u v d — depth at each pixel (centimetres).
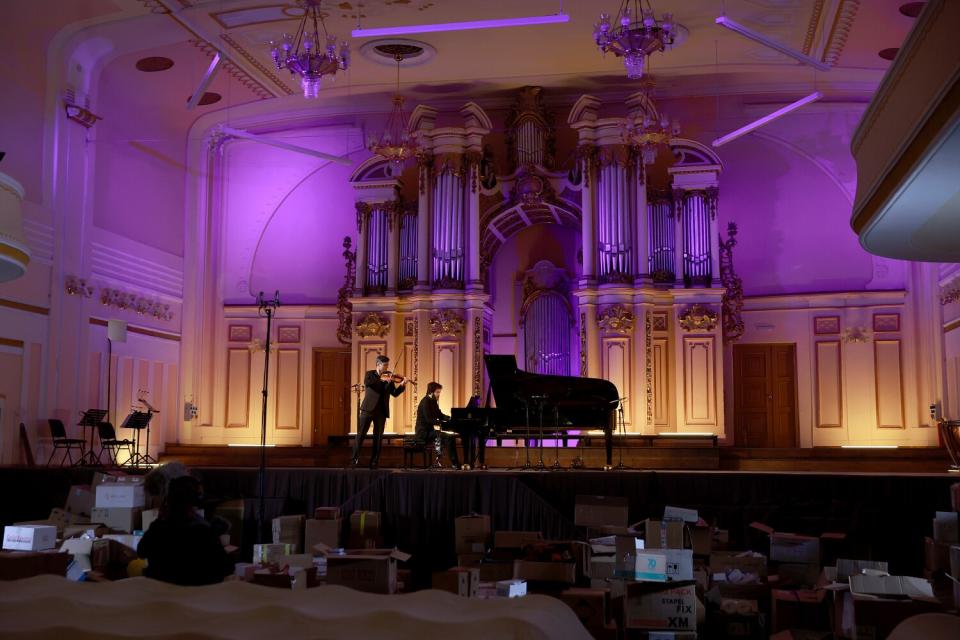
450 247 1471
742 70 1431
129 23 1217
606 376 1407
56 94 1237
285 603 126
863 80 1448
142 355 1422
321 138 1606
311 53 969
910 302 1402
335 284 1579
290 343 1570
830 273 1449
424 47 1331
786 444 1441
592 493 922
